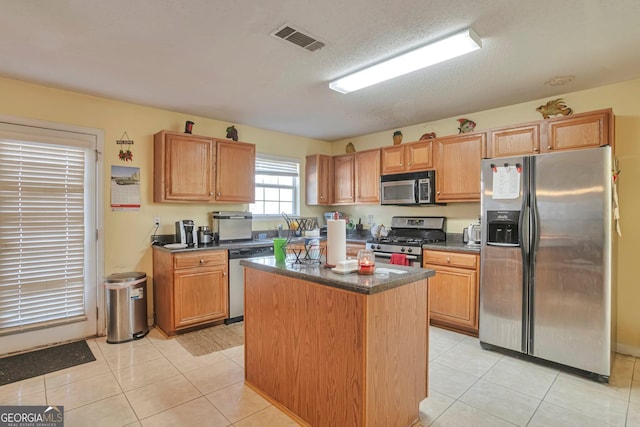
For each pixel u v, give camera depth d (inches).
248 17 76.2
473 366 104.1
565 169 99.3
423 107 141.7
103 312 129.9
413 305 75.5
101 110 130.2
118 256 134.3
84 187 126.5
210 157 148.9
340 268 73.2
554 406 82.5
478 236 138.5
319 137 203.0
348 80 110.1
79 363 105.5
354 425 65.6
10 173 112.4
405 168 162.1
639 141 110.4
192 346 119.6
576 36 84.0
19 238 114.2
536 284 104.7
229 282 143.2
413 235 169.6
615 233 105.3
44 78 111.0
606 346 93.1
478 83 115.0
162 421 76.7
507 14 74.8
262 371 88.0
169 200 137.3
